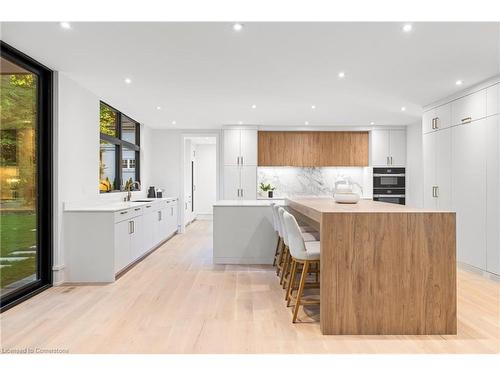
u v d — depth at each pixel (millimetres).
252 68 4121
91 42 3348
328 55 3693
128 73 4297
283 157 8359
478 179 4758
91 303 3598
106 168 6387
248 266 5258
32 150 4133
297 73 4305
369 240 2893
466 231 5004
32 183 4148
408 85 4820
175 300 3695
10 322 3098
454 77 4480
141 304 3570
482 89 4668
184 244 7125
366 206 3637
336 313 2871
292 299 3359
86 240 4391
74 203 4637
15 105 4055
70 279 4395
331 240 2883
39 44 3389
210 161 11789
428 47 3471
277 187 8672
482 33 3145
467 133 4973
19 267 4223
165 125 8219
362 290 2883
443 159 5551
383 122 7816
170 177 8711
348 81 4652
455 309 2893
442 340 2773
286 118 7363
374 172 8211
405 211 2973
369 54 3664
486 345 2682
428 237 2910
